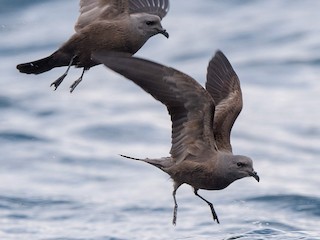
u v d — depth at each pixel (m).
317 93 22.16
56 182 17.59
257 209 16.19
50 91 22.58
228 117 12.60
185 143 11.82
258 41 25.28
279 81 22.98
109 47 12.64
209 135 11.80
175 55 24.58
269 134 20.17
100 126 20.56
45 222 15.73
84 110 21.52
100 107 21.72
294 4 27.59
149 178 17.81
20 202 16.53
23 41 25.22
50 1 27.03
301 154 19.14
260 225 15.37
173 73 11.06
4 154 18.92
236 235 14.90
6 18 26.38
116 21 12.62
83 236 15.14
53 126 20.59
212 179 11.96
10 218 15.86
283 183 17.47
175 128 11.64
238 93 12.91
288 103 21.75
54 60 12.78
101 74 23.70
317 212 15.99
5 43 25.17
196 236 15.02
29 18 26.36
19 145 19.42
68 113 21.33
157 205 16.42
